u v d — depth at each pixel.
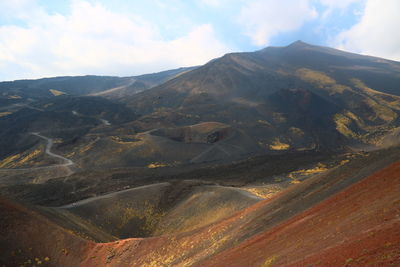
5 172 153.00
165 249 38.69
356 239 13.94
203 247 34.44
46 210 55.66
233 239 31.09
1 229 39.09
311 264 13.73
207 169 141.00
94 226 67.00
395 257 10.07
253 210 40.19
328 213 21.88
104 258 39.69
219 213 67.31
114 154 168.50
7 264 35.53
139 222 75.19
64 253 39.72
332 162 135.88
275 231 25.41
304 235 19.97
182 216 73.44
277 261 17.67
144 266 36.81
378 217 15.44
